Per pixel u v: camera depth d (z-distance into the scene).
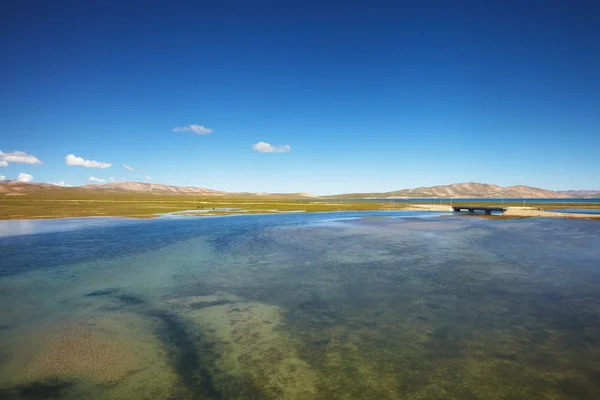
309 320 15.11
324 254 29.34
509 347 12.47
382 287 19.83
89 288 19.73
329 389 9.93
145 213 76.88
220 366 11.25
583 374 10.65
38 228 48.06
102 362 11.47
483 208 94.19
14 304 17.12
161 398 9.52
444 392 9.73
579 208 116.62
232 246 33.38
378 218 70.94
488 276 22.06
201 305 17.02
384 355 11.94
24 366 11.20
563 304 16.94
